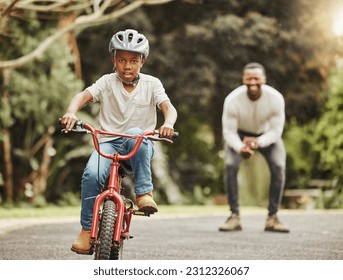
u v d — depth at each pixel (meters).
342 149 31.09
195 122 34.75
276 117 16.91
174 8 30.19
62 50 26.64
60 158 29.91
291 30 30.92
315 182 34.59
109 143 9.77
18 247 13.08
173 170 34.19
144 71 29.83
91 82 31.03
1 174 28.73
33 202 29.09
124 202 9.11
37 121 27.17
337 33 31.36
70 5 24.16
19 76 26.19
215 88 30.80
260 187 34.75
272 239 15.19
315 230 17.31
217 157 35.88
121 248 9.57
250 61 30.67
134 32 9.64
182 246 13.80
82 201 9.39
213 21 30.11
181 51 30.12
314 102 32.31
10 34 24.47
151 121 10.02
